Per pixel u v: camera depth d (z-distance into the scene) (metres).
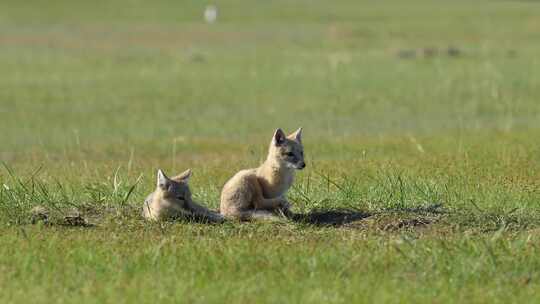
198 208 19.28
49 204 20.12
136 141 37.62
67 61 67.81
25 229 18.20
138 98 50.84
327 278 14.80
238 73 60.09
